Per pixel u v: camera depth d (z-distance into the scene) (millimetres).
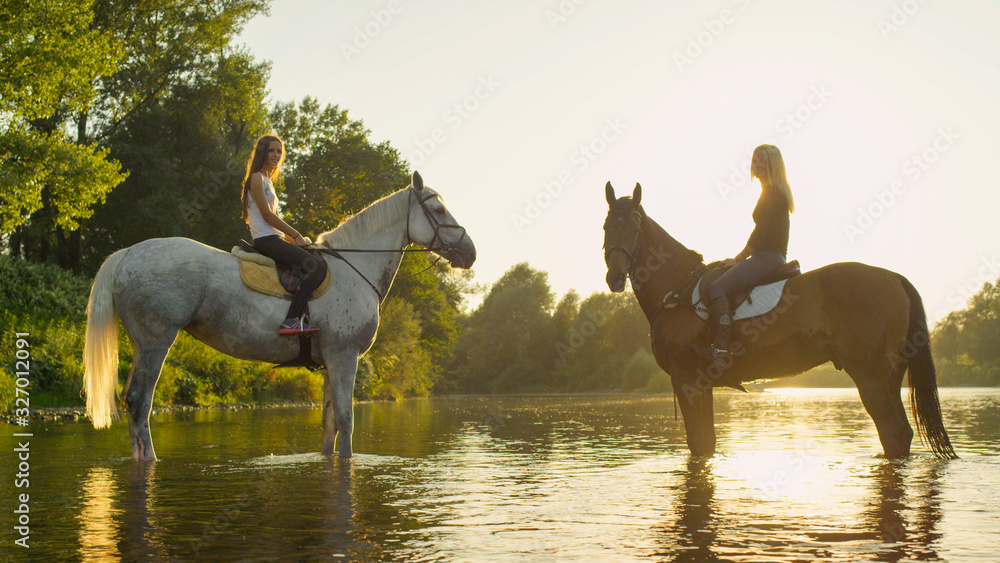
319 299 7680
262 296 7527
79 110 24906
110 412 7410
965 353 70750
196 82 36688
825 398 28484
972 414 15703
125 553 3725
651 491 5445
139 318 7312
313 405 25828
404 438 10578
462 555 3650
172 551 3758
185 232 33875
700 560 3518
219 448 8852
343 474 6465
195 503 5031
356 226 8148
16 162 22938
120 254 7516
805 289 6867
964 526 4133
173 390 21203
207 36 37000
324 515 4633
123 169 33750
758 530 4117
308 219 42594
